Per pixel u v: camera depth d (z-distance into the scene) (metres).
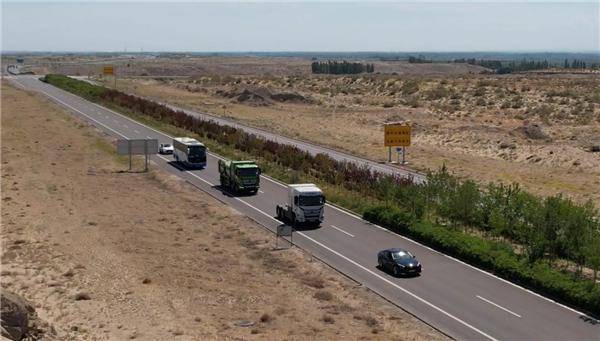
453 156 123.19
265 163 111.12
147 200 87.31
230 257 63.38
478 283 56.12
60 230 71.19
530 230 62.59
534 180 100.50
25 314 40.91
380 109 199.62
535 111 177.12
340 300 52.12
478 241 63.84
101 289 53.41
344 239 69.88
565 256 60.47
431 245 67.38
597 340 44.19
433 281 56.66
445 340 44.28
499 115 177.12
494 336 45.09
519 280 56.28
